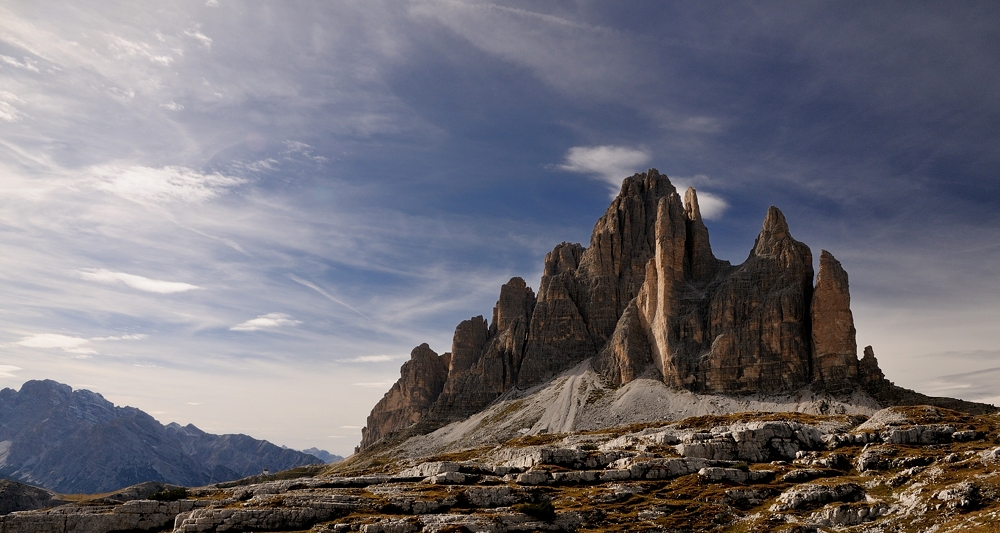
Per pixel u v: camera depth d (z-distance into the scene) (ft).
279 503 531.50
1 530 526.98
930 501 436.35
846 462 580.71
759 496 519.60
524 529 470.39
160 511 553.64
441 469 642.63
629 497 534.78
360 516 497.05
